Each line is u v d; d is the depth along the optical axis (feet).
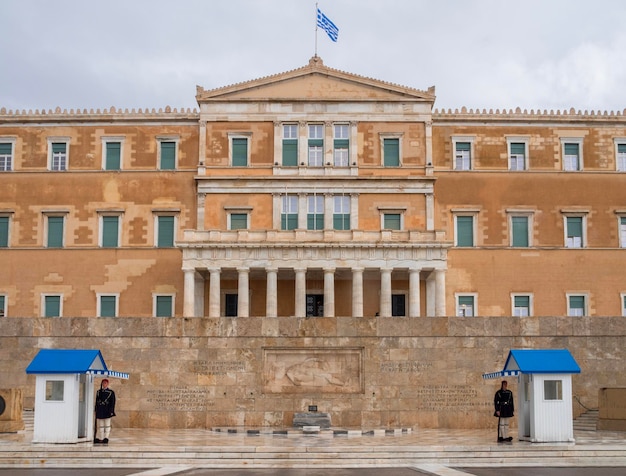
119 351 152.25
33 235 258.78
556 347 153.48
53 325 155.33
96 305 254.47
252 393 150.00
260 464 108.37
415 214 257.34
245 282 236.22
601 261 259.60
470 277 257.34
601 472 101.96
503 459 110.83
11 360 155.74
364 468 106.52
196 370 151.02
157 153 263.08
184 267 236.63
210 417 149.69
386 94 263.08
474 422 149.79
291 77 262.47
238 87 261.65
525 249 258.78
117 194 260.42
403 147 261.24
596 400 152.97
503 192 262.06
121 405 150.51
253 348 151.23
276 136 261.03
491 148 265.34
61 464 109.70
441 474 99.60
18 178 261.24
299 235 239.50
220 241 236.84
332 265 237.04
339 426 148.97
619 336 154.30
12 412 135.74
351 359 151.53
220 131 261.65
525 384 124.26
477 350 151.84
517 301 257.34
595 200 263.70
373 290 253.24
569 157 266.98
